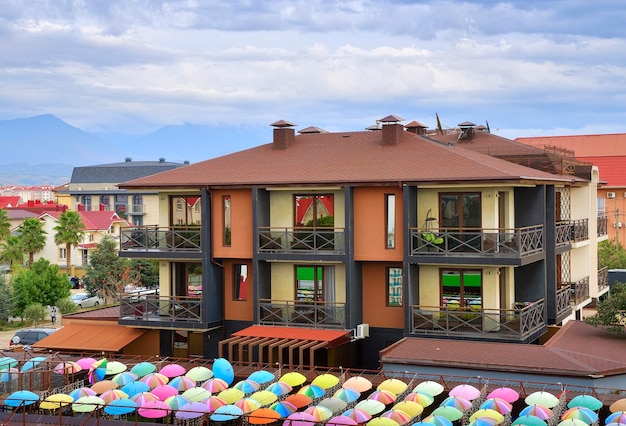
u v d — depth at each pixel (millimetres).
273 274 37656
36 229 88688
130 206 127812
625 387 28906
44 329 49812
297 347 33344
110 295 72062
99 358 36719
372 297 36344
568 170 45031
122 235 38938
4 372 31031
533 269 37250
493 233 33719
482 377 29438
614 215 75438
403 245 34312
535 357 29922
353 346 36531
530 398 25719
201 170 39375
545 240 37406
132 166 134375
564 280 44000
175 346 39281
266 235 36812
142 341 39375
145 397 27406
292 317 36500
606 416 27125
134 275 73312
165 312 38500
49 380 31844
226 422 28594
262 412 25469
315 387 27547
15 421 29031
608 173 76938
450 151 36781
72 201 130875
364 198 35594
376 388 30391
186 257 37719
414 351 31609
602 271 51375
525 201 37312
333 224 36469
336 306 35781
